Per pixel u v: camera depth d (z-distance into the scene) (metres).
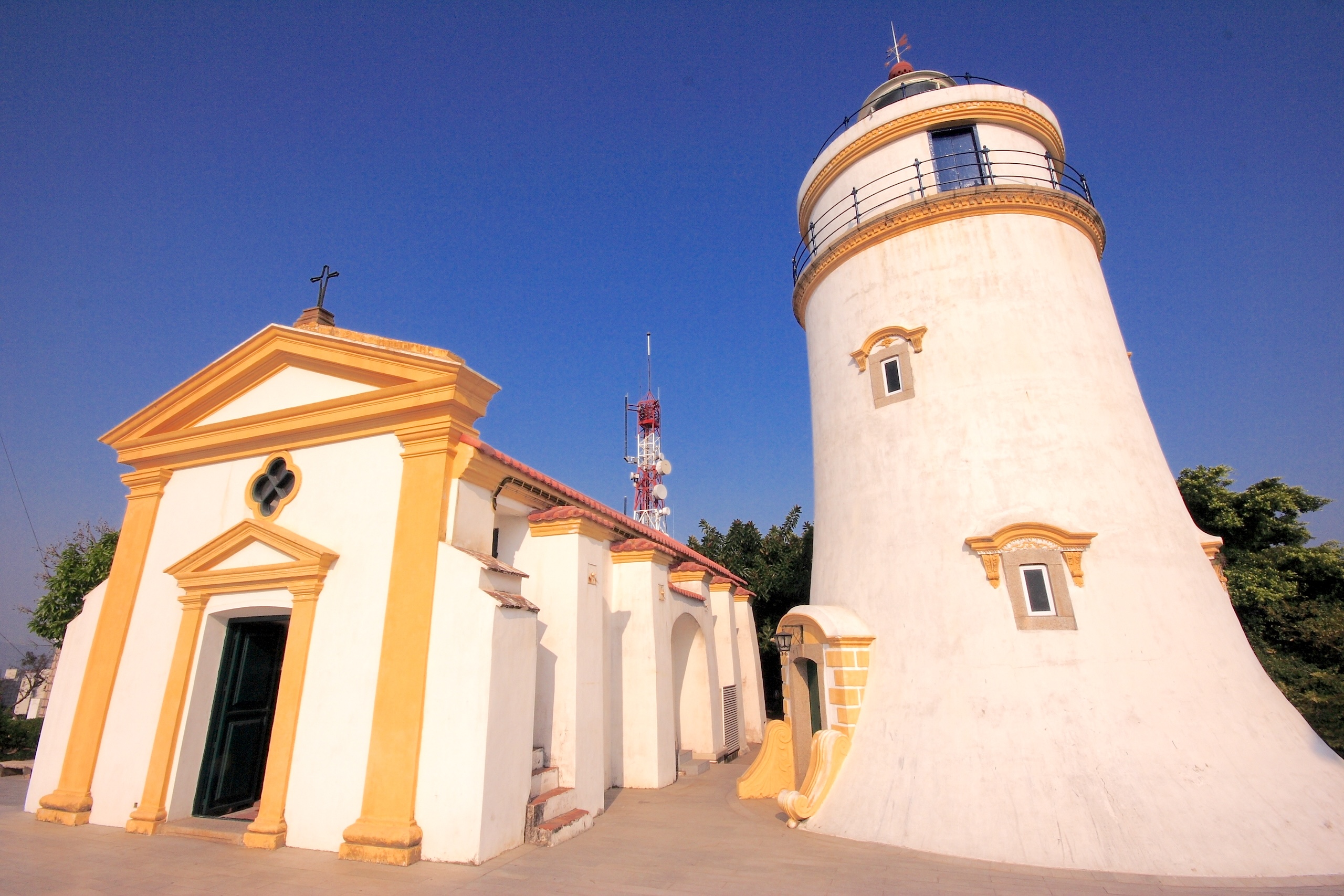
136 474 12.04
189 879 7.29
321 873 7.41
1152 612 9.45
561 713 10.32
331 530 9.94
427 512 9.28
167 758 9.73
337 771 8.60
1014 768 8.59
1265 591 17.56
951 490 10.62
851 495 12.00
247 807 10.60
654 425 32.09
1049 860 7.74
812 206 15.27
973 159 12.84
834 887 6.99
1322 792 8.31
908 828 8.63
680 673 16.56
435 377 9.69
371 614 9.18
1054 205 12.17
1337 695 13.74
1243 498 19.89
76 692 10.99
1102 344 11.55
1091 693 8.91
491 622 8.45
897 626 10.48
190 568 10.61
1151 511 10.29
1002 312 11.35
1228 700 9.06
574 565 10.95
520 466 11.12
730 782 13.48
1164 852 7.57
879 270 12.62
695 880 7.23
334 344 10.63
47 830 9.57
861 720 10.29
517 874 7.38
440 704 8.35
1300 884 7.12
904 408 11.54
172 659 10.47
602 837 9.13
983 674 9.41
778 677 26.39
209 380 11.70
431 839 7.91
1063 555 9.66
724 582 18.91
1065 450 10.39
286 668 9.25
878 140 13.50
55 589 20.06
